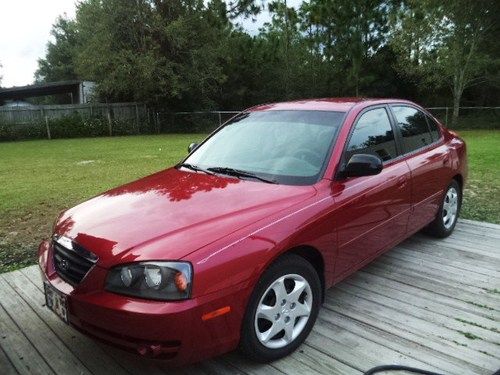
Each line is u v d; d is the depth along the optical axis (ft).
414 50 83.51
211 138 14.38
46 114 83.10
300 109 13.56
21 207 24.73
